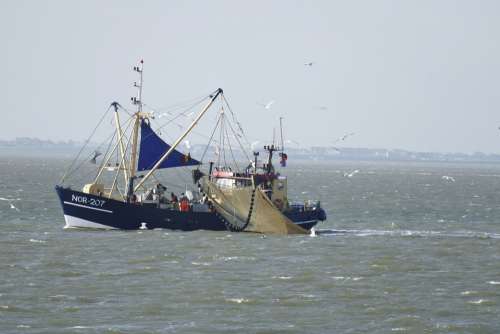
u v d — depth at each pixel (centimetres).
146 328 19862
